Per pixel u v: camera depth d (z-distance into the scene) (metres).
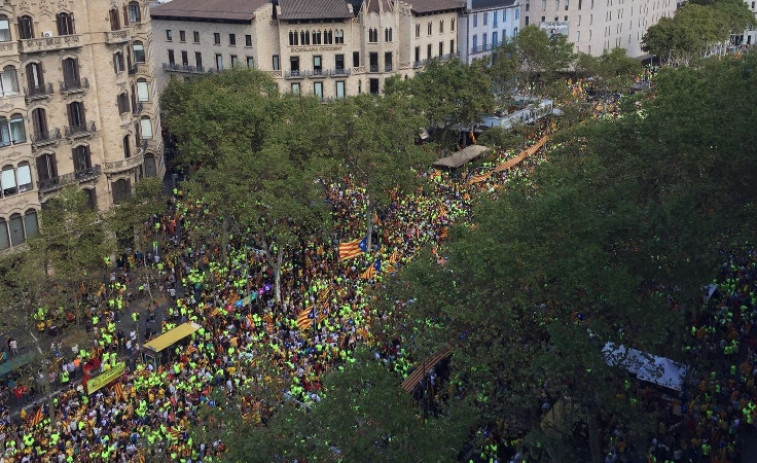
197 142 76.62
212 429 36.22
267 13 110.12
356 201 83.38
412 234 73.00
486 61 125.19
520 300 40.47
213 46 115.06
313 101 87.19
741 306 56.81
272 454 29.84
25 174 66.75
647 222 44.47
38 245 56.06
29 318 52.31
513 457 43.09
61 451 43.38
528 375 41.19
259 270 68.19
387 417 29.66
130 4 83.88
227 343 54.44
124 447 43.31
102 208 74.88
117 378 50.66
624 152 56.31
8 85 64.62
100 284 63.78
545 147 99.69
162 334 54.84
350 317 55.78
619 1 179.62
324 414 30.14
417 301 46.62
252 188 66.62
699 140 51.91
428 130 107.56
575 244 41.38
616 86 130.75
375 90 118.06
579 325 40.00
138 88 87.00
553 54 132.12
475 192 79.88
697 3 192.25
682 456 43.66
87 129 72.31
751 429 45.81
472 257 42.38
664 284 45.28
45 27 67.44
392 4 115.25
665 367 46.50
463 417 33.03
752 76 63.41
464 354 42.53
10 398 50.56
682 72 68.25
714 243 48.94
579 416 41.47
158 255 73.50
